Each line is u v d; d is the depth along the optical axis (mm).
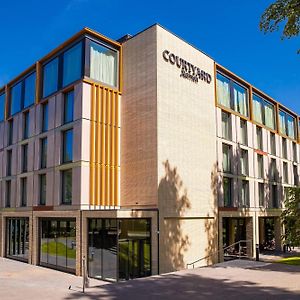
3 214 32594
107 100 25453
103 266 21531
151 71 24578
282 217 30250
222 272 19141
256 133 35812
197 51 28188
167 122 24484
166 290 14805
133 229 21984
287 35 13797
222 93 31172
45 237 26703
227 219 32188
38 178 27984
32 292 15844
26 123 31016
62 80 26562
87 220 22875
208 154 28062
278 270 19859
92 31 25094
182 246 24375
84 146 23734
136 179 24438
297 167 43938
